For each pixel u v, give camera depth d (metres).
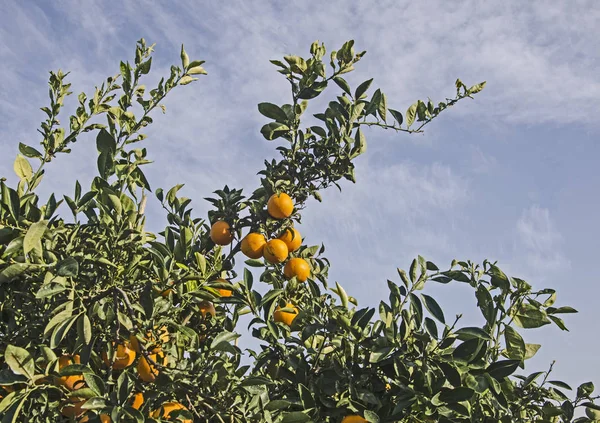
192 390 3.54
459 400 3.55
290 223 3.96
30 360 3.35
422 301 3.74
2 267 3.53
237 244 3.96
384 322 3.70
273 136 4.02
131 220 3.69
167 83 4.07
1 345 3.60
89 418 3.49
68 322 3.40
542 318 3.81
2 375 3.34
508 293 3.86
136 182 4.02
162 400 3.56
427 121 4.06
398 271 3.84
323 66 3.98
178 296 3.60
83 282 3.60
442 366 3.60
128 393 3.41
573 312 3.82
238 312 3.90
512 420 3.84
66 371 3.37
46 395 3.44
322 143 4.03
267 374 3.89
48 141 4.02
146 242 3.72
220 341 3.60
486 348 3.63
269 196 3.96
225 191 4.11
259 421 3.52
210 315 3.87
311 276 4.15
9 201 3.57
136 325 3.48
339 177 4.01
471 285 3.85
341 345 3.80
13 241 3.46
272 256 3.85
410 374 3.67
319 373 3.83
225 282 3.83
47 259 3.56
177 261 3.70
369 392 3.65
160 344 3.56
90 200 3.89
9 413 3.31
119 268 3.59
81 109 4.07
